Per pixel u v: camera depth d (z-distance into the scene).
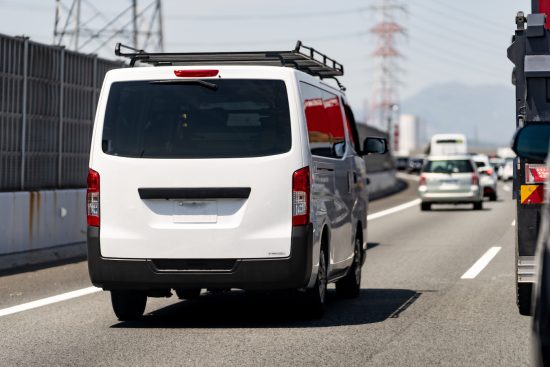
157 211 11.59
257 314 13.06
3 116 20.00
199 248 11.46
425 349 10.16
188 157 11.53
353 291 14.80
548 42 11.98
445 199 42.38
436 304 13.88
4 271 18.42
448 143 82.50
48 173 21.69
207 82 11.62
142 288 11.65
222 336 11.13
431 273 18.28
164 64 13.51
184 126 11.62
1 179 20.00
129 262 11.59
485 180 51.50
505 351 10.03
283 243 11.38
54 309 13.53
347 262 14.04
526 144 6.39
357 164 15.09
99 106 11.86
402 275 18.02
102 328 11.84
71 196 21.81
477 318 12.41
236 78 11.64
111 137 11.74
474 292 15.27
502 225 32.62
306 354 9.89
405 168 150.62
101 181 11.69
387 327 11.72
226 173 11.44
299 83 11.80
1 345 10.62
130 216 11.62
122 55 13.06
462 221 35.12
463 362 9.45
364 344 10.49
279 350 10.13
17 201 19.56
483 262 20.28
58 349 10.33
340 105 14.48
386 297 14.83
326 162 12.58
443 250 23.34
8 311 13.34
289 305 14.08
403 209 44.47
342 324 12.01
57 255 20.77
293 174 11.41
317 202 11.88
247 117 11.56
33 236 20.17
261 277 11.38
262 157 11.44
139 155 11.62
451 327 11.68
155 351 10.16
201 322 12.34
